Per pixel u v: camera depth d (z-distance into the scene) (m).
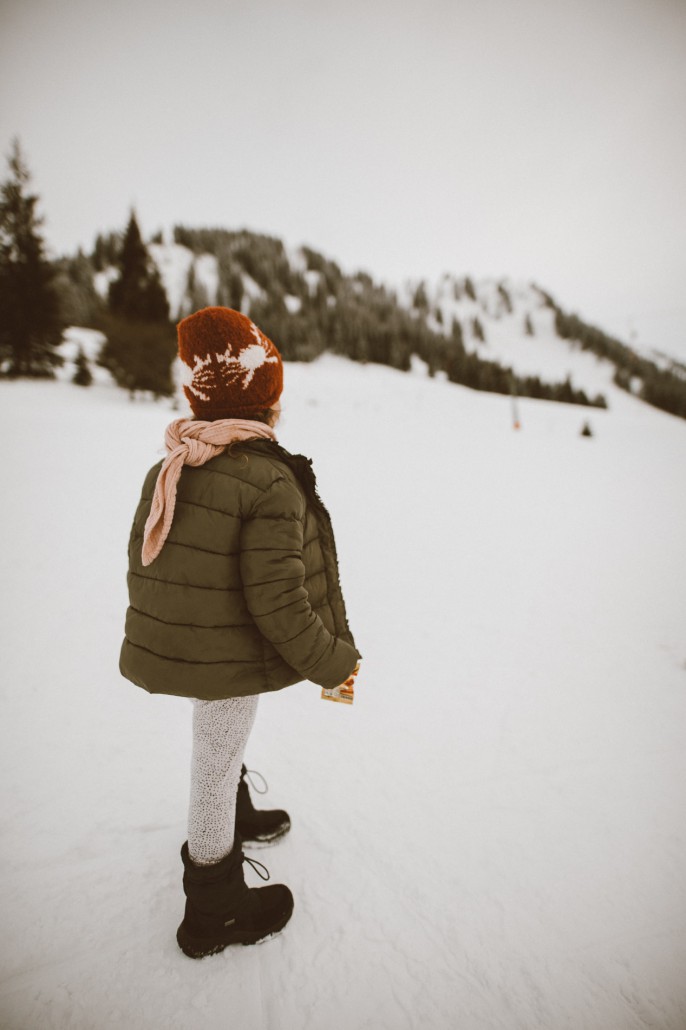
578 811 1.70
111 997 1.06
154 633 0.90
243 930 1.15
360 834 1.54
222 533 0.87
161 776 1.72
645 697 2.50
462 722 2.20
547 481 10.95
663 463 16.17
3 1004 1.03
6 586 3.31
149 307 22.89
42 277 21.23
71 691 2.20
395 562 4.62
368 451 13.56
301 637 0.89
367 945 1.21
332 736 2.02
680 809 1.74
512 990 1.14
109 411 16.89
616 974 1.19
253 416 1.00
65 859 1.38
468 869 1.44
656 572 4.81
